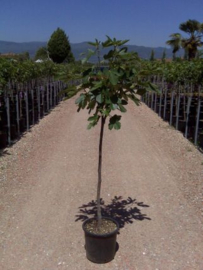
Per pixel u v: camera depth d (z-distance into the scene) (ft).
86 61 10.44
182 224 14.87
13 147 26.94
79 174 21.21
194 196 17.67
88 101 10.71
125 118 43.68
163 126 37.83
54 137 31.60
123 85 10.56
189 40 86.53
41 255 12.52
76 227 14.49
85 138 31.24
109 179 20.39
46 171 21.62
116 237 12.58
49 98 54.08
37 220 15.06
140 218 15.39
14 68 30.17
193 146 28.43
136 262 12.14
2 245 13.10
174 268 11.87
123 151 26.76
